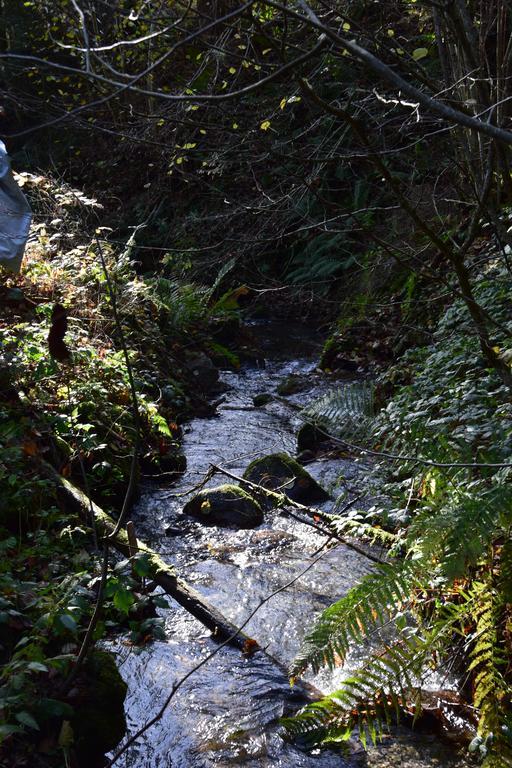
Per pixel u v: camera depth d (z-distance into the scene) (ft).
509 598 9.23
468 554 8.65
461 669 10.40
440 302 24.48
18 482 14.17
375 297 27.99
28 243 26.04
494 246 19.66
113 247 29.89
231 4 11.42
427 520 9.56
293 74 7.88
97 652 10.40
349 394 14.28
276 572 13.93
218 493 16.51
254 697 10.42
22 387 17.70
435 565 9.87
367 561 14.17
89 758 9.30
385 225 27.71
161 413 22.15
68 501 14.39
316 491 17.20
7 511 13.61
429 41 16.15
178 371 26.04
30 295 23.04
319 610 12.64
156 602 11.64
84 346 20.53
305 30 13.94
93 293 24.67
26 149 38.06
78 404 17.84
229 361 29.96
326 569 13.99
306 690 10.61
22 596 10.95
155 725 9.89
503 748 8.78
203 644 11.70
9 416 16.39
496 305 18.34
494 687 9.12
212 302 33.78
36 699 9.05
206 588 13.47
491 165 9.32
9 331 19.36
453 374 16.53
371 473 14.61
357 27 9.76
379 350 27.48
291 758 9.27
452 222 24.16
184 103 12.34
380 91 14.47
